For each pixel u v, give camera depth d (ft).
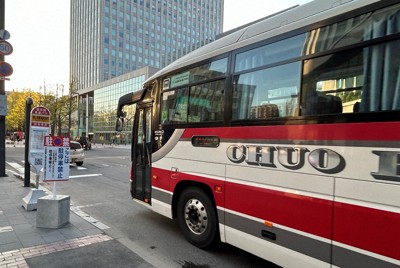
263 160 11.56
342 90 9.36
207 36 373.61
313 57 10.27
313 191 9.82
